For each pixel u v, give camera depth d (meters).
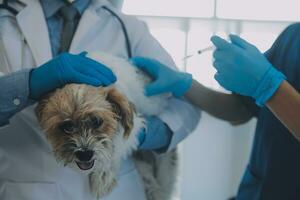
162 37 1.71
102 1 1.32
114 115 1.00
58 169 1.12
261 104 1.03
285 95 0.98
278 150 1.12
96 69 1.02
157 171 1.42
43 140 1.12
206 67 1.63
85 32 1.22
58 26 1.24
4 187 1.12
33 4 1.22
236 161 1.79
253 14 1.70
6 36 1.18
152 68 1.29
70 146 0.95
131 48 1.31
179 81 1.28
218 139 1.77
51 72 0.97
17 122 1.13
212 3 1.69
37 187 1.11
